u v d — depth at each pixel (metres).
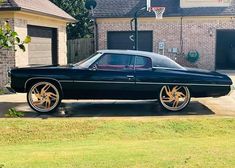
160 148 6.48
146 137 8.18
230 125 8.90
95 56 10.38
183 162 5.32
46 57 17.61
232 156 5.65
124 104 11.70
